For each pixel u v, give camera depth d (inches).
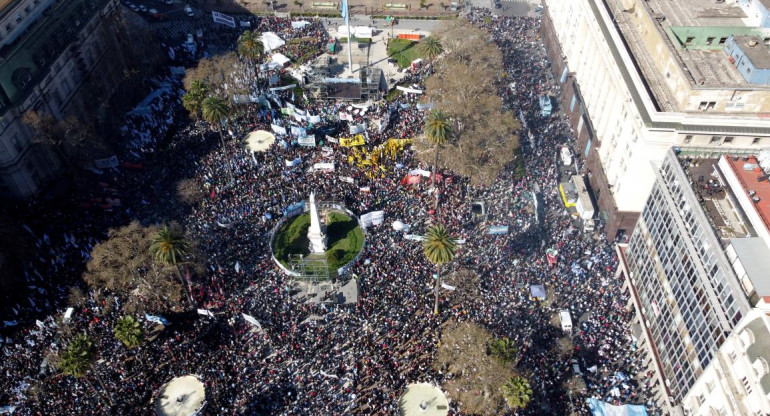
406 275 4498.0
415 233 4879.4
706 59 4594.0
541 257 4660.4
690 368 3501.5
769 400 2797.7
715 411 3230.8
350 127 5989.2
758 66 4185.5
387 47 7790.4
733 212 3506.4
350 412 3666.3
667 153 3996.1
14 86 5014.8
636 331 4247.0
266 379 3843.5
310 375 3868.1
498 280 4448.8
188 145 5910.4
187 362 3959.2
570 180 5531.5
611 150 5088.6
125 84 6525.6
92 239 4771.2
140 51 6756.9
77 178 5315.0
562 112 6560.0
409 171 5492.1
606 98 5251.0
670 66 4589.1
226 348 4042.8
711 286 3294.8
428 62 7249.0
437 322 4170.8
